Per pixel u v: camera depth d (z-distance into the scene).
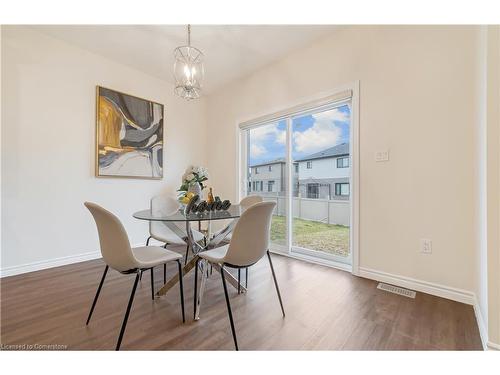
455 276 1.75
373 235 2.15
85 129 2.75
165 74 3.36
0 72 2.21
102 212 1.25
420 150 1.89
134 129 3.16
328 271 2.39
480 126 1.47
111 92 2.94
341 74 2.37
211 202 2.02
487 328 1.24
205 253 1.59
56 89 2.54
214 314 1.59
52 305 1.70
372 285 2.03
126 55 2.88
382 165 2.09
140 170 3.22
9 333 1.37
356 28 2.26
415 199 1.92
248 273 2.34
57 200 2.55
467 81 1.69
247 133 3.63
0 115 2.21
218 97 3.92
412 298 1.79
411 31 1.94
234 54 2.85
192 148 3.93
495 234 1.22
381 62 2.10
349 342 1.29
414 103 1.92
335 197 2.62
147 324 1.47
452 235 1.76
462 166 1.71
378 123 2.12
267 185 3.33
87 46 2.70
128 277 2.25
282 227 3.10
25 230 2.36
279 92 2.99
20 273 2.32
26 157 2.36
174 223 2.22
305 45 2.66
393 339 1.32
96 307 1.68
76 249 2.68
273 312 1.61
